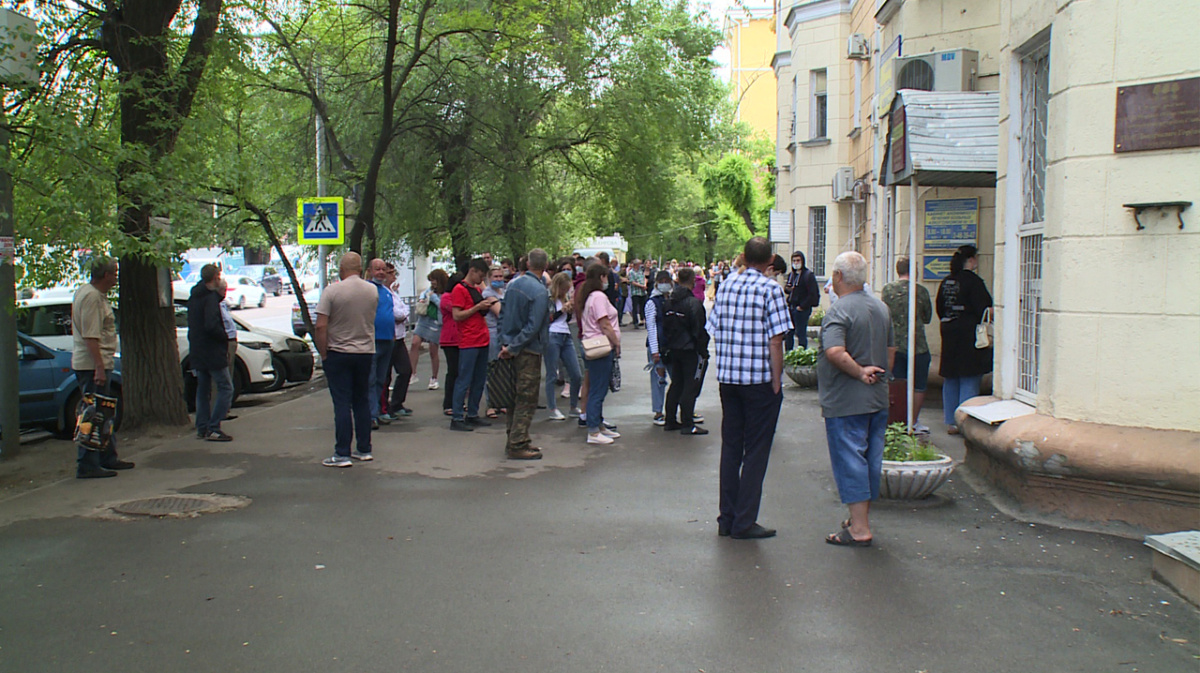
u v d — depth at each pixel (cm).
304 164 1677
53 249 848
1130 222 595
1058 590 491
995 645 423
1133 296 596
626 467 814
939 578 511
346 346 830
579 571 532
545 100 1939
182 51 1016
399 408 1116
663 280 1034
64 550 582
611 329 924
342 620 462
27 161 825
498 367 922
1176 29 577
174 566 549
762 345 583
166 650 428
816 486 729
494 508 677
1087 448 593
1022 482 636
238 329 1398
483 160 1895
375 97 1741
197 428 977
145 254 859
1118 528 592
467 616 465
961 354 891
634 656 416
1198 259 575
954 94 858
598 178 2153
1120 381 602
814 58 1988
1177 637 430
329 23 1523
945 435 899
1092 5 602
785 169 2658
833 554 555
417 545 586
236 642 436
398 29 1652
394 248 1992
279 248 1263
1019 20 718
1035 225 709
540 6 1584
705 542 586
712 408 1160
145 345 1012
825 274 1984
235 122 1162
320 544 591
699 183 5381
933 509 647
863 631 440
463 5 1664
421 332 1422
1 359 891
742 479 589
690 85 2172
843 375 562
